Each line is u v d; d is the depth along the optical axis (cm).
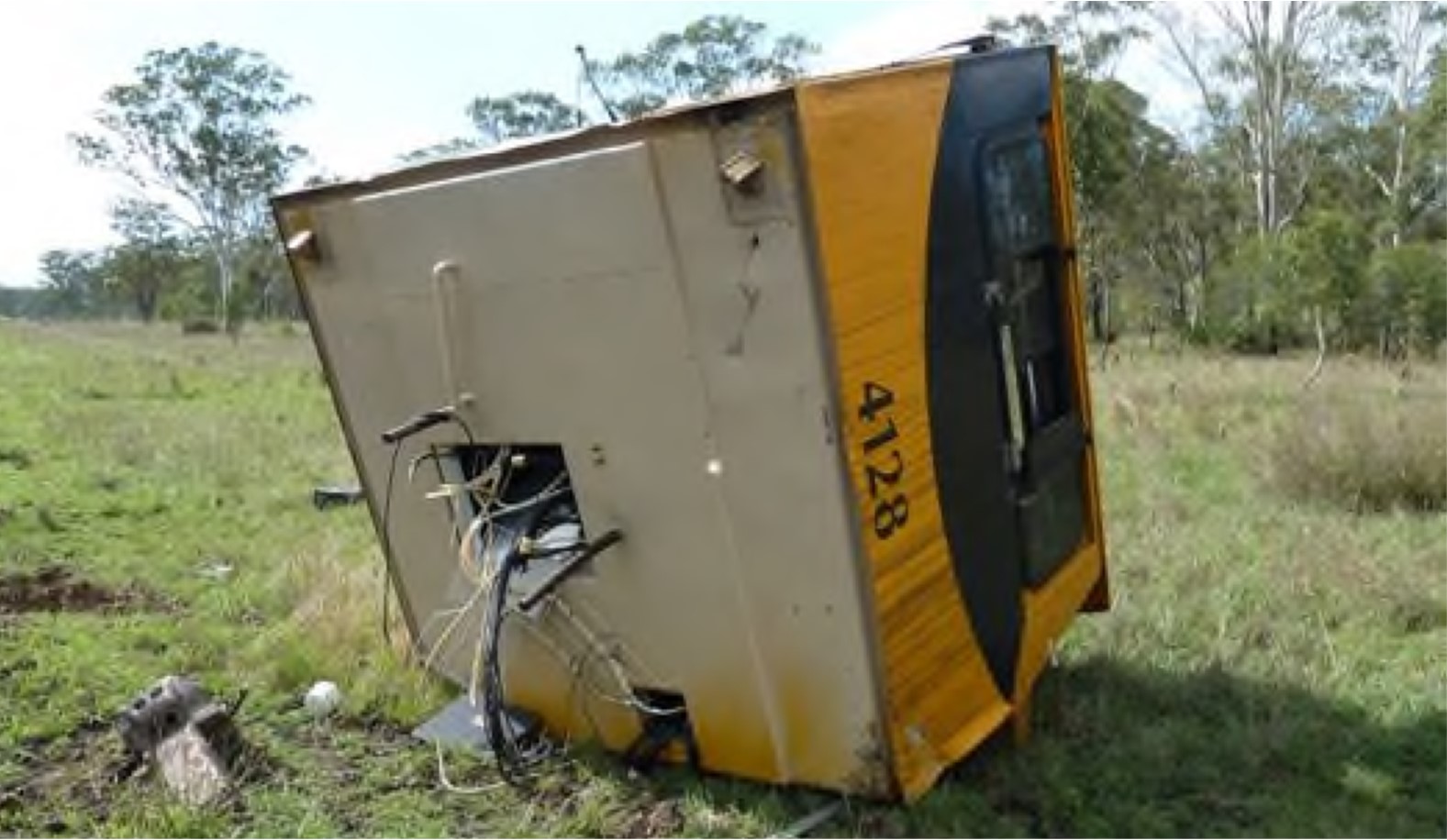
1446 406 1002
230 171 5606
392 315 459
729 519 396
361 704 529
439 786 464
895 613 387
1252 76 4066
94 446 1191
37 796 460
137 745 484
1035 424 478
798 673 402
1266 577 650
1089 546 538
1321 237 2219
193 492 993
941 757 412
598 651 452
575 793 450
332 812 447
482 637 452
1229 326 2786
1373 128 4150
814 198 351
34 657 588
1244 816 417
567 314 407
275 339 3997
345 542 811
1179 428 1152
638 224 381
